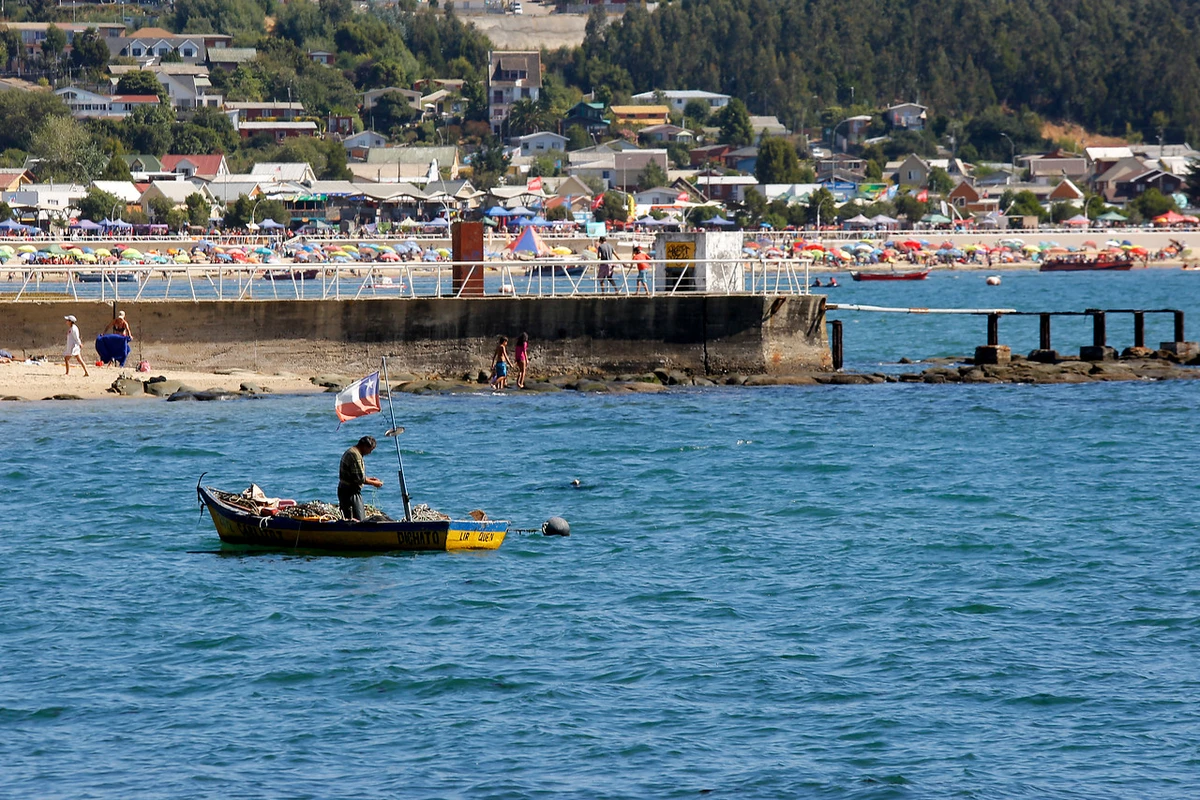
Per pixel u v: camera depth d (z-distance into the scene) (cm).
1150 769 7662
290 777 7550
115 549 12319
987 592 10956
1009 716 8394
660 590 11019
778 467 16300
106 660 9325
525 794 7350
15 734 8106
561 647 9594
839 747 7956
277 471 15912
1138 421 19612
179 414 19575
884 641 9750
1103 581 11262
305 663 9256
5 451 16875
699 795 7356
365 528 12088
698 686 8875
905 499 14575
